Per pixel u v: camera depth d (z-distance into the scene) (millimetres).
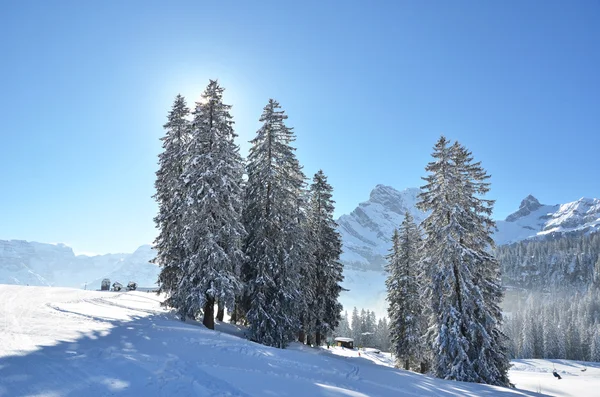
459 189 23188
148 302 29844
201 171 22422
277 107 26609
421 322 34625
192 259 21250
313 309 30797
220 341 15719
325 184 33531
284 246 24828
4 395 7555
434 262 23188
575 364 75938
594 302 134625
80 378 8805
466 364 20859
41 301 24750
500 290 23406
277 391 9508
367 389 11797
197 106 23656
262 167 25688
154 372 9695
